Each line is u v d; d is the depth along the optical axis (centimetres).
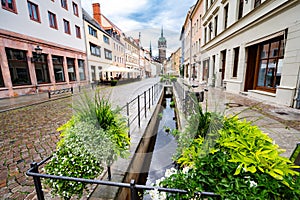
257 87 738
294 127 334
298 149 133
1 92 923
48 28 1255
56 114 583
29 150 301
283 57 573
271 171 103
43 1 1207
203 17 1307
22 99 895
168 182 123
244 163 109
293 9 500
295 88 502
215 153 126
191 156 143
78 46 1609
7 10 948
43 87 1209
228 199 95
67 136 161
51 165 154
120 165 211
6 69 949
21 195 185
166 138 356
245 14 767
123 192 194
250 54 779
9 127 438
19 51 1046
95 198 165
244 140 128
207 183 108
